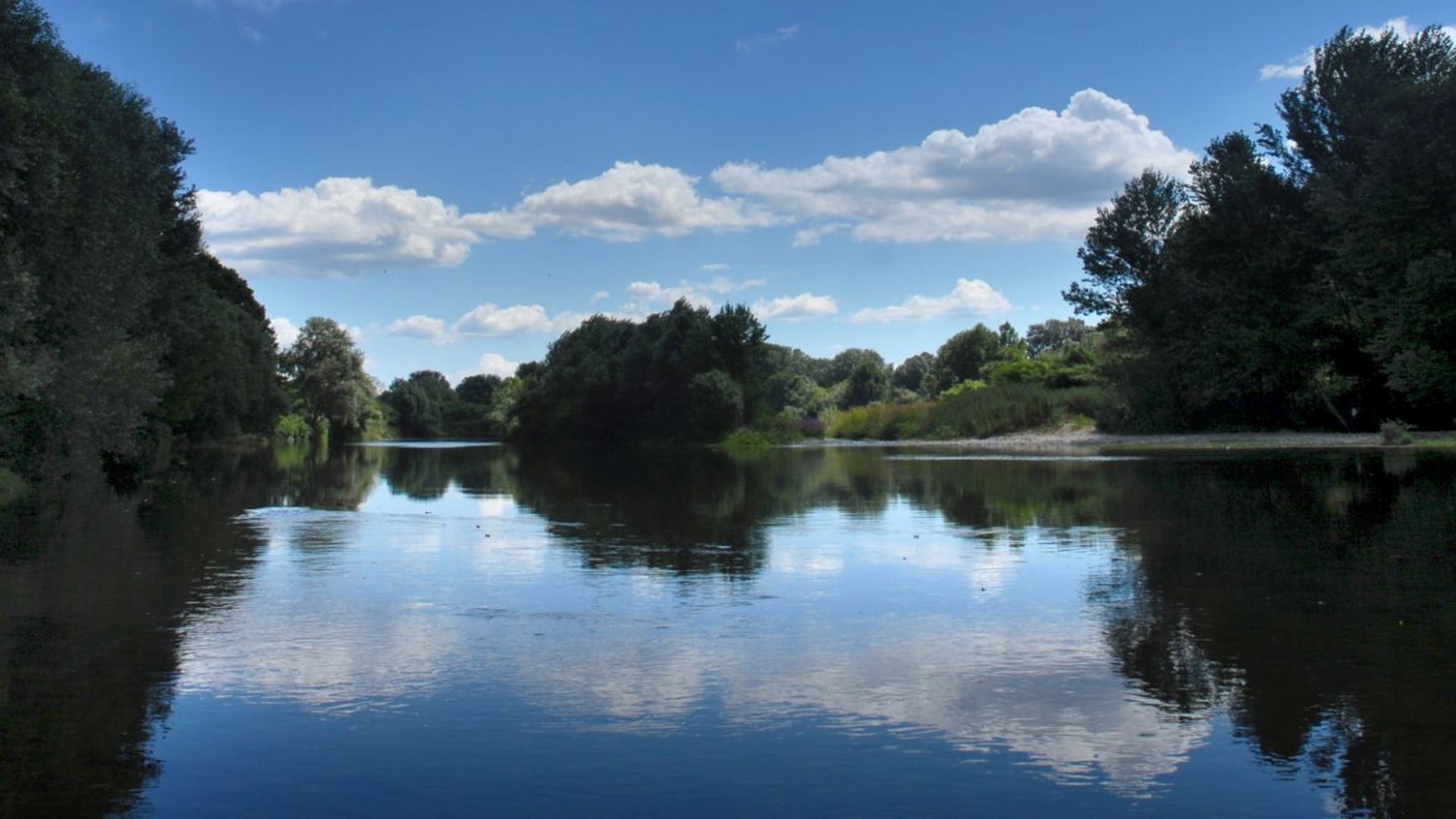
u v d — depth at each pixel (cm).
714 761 512
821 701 611
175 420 3912
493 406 11494
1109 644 748
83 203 2227
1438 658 688
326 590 994
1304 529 1367
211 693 636
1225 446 3988
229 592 986
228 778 493
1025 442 5203
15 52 1920
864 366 10988
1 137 1742
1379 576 1005
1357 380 4453
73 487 2275
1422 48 4344
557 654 728
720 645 757
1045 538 1334
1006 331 11538
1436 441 3612
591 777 492
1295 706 589
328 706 607
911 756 518
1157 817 441
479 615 870
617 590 988
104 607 910
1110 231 5369
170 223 2992
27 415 2175
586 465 3828
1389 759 504
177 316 3425
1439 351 3450
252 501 2036
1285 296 4500
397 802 463
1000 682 648
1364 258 3644
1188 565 1094
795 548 1278
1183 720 569
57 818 446
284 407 6056
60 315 2145
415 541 1382
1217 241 4616
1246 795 463
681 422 7312
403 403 11350
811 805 455
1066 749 525
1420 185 3397
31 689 646
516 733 556
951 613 865
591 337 8644
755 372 7150
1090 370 6900
